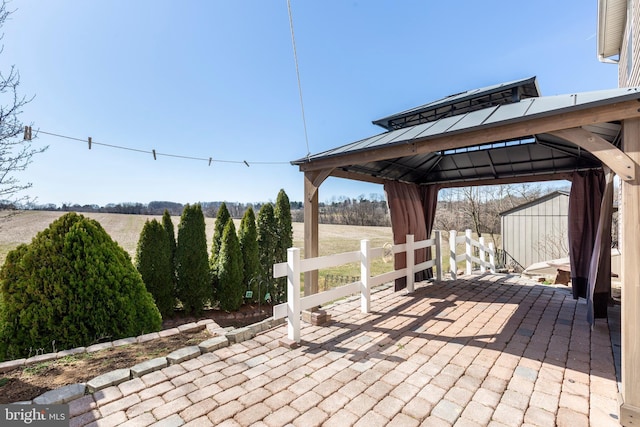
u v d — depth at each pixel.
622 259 1.96
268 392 2.21
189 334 3.51
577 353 2.86
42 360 2.72
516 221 11.27
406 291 5.30
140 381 2.35
